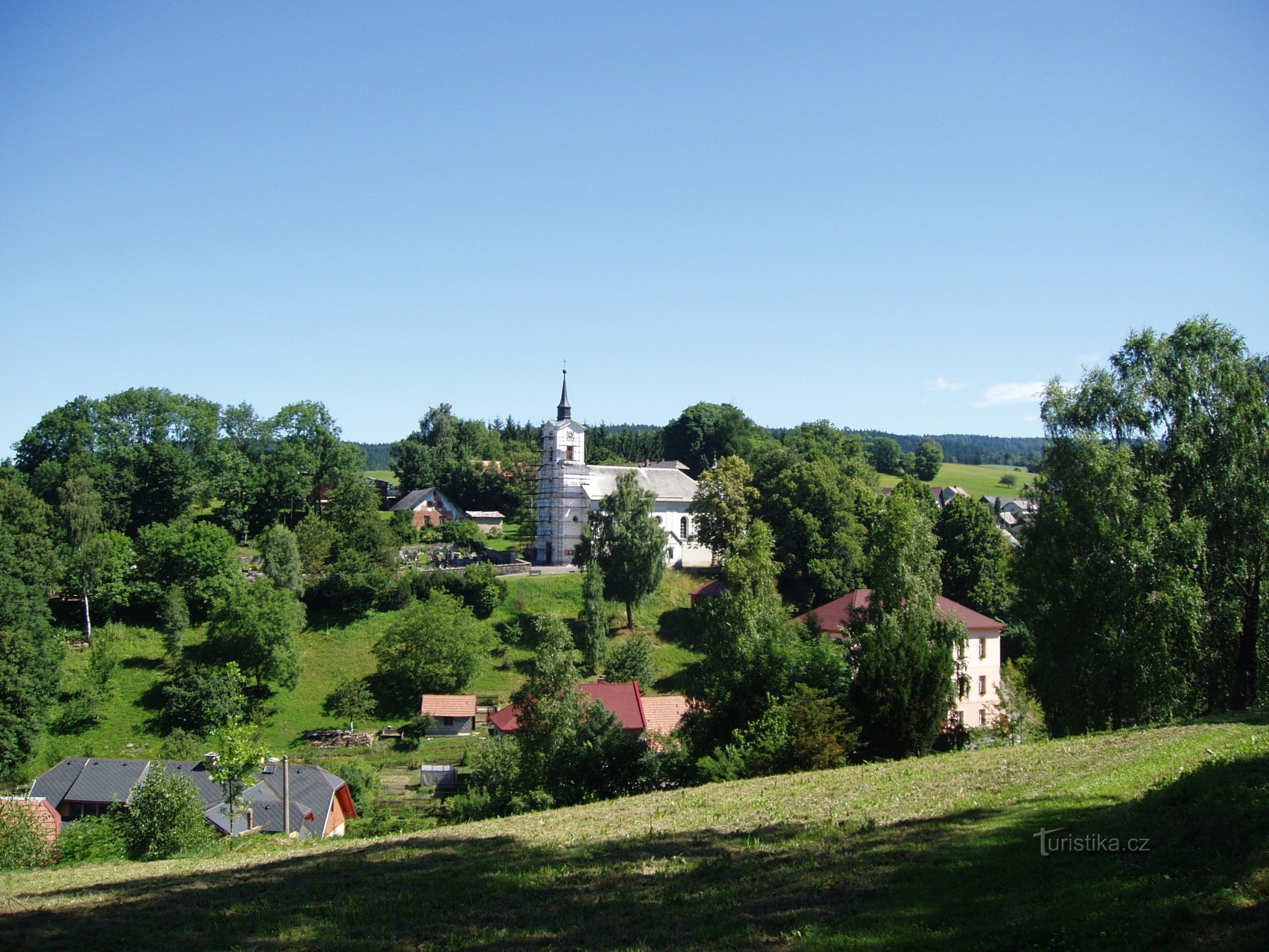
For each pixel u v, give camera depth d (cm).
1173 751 2372
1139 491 4178
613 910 1583
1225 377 4225
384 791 5494
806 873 1692
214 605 7388
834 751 3397
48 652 6209
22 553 6756
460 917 1611
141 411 11444
